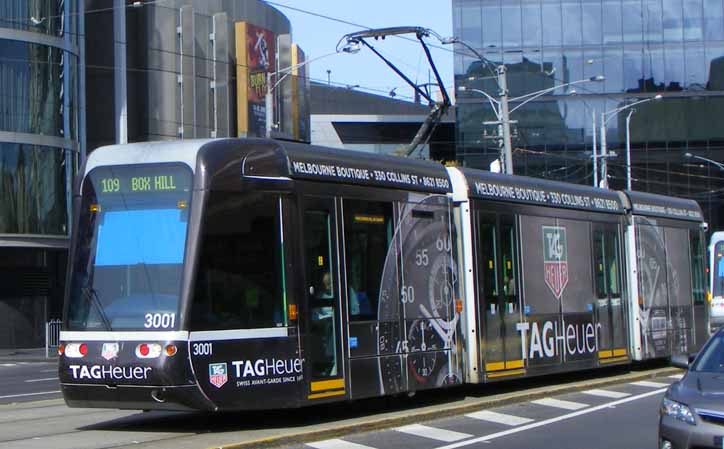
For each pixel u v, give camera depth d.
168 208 13.13
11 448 12.03
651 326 23.17
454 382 16.80
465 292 17.39
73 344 13.23
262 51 54.28
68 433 13.50
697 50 67.56
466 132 67.94
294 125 57.62
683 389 10.48
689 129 67.50
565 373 23.14
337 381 14.28
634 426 15.00
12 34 42.88
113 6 49.03
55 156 44.34
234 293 13.12
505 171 35.41
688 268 25.30
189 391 12.61
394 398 17.89
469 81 67.94
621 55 67.62
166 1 50.25
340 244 14.62
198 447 11.87
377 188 15.51
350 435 13.82
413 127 82.75
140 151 13.47
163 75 50.31
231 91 52.88
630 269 22.73
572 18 67.81
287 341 13.55
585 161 67.62
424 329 16.17
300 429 13.55
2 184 42.69
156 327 12.77
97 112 49.16
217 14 52.16
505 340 18.16
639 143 67.62
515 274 18.64
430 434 14.05
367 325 14.94
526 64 67.75
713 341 11.68
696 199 67.56
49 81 44.19
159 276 12.96
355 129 83.50
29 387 24.12
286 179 13.88
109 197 13.53
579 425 15.11
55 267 46.47
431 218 16.70
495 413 16.47
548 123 67.75
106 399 13.02
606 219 22.03
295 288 13.75
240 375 13.03
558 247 20.11
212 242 13.02
